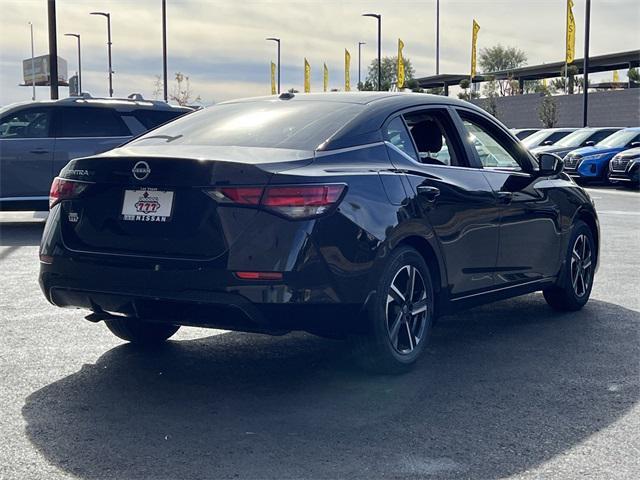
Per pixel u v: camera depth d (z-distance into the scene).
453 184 5.08
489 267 5.44
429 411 4.17
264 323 4.05
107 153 4.53
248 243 4.03
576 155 23.47
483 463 3.51
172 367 4.95
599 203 17.47
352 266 4.25
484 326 6.11
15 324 6.07
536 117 57.50
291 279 4.02
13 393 4.43
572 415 4.14
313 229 4.09
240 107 5.30
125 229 4.30
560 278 6.37
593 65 56.81
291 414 4.11
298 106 5.07
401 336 4.78
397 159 4.80
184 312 4.16
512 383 4.66
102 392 4.46
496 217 5.45
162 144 4.79
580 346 5.52
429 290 4.88
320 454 3.59
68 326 6.02
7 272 8.38
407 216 4.61
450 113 5.45
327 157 4.41
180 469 3.42
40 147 11.78
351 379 4.71
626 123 51.47
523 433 3.88
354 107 4.94
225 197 4.07
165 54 37.59
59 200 4.55
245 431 3.87
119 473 3.38
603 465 3.51
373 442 3.74
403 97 5.21
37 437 3.78
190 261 4.09
